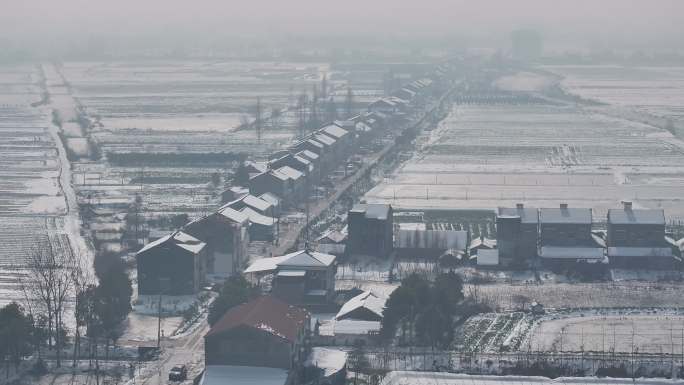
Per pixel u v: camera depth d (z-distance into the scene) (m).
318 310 172.38
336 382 138.75
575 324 163.38
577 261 196.50
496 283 188.50
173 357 149.62
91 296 156.75
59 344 151.38
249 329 137.88
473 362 144.12
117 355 150.50
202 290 184.38
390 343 153.50
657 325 162.75
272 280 181.12
